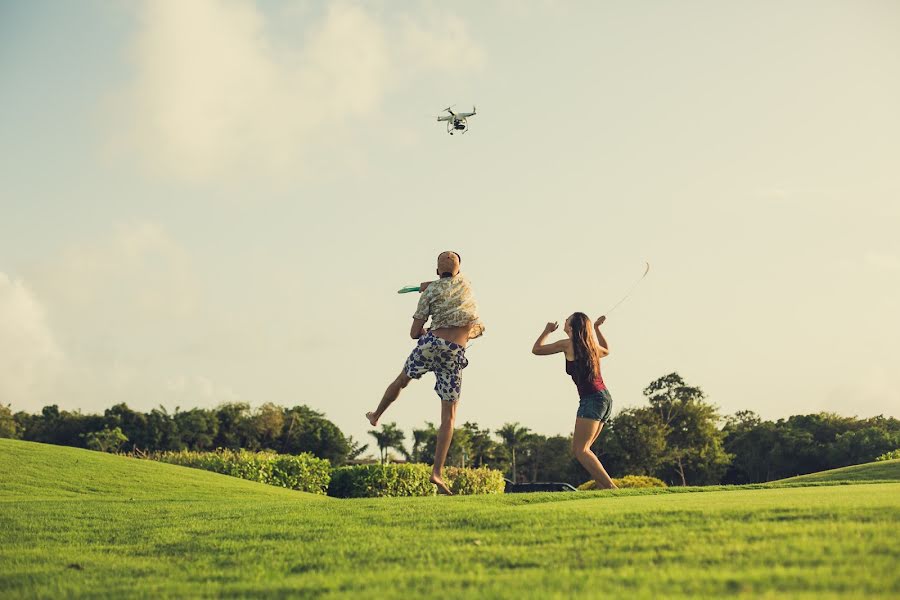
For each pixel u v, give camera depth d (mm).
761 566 4176
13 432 94312
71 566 5613
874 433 80625
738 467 90000
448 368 8219
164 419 96188
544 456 100812
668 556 4609
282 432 101375
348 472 23984
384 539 5863
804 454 82875
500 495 8930
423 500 8539
